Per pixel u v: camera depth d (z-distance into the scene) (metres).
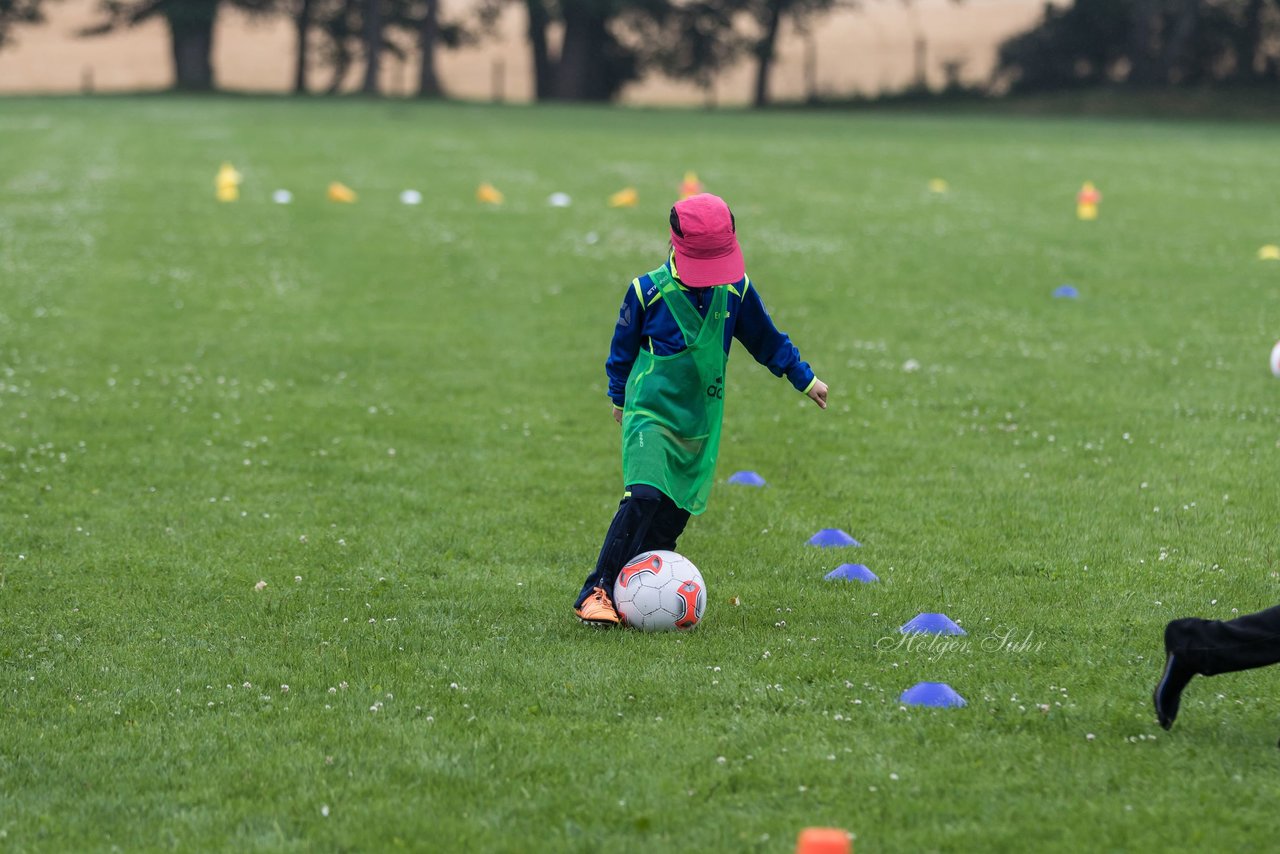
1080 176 84.19
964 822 12.56
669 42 197.75
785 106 190.50
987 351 38.44
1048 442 28.94
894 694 15.74
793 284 48.38
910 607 19.06
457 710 15.28
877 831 12.41
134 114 124.62
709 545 22.19
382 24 195.12
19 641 17.72
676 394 17.69
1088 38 183.62
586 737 14.55
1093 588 19.91
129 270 48.91
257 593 19.77
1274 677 16.17
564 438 29.39
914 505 24.45
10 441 28.48
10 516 23.56
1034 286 48.50
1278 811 12.72
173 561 21.23
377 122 120.31
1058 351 38.38
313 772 13.71
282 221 60.44
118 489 25.38
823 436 29.59
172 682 16.28
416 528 23.05
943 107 177.62
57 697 15.80
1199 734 14.52
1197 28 179.88
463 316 42.78
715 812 12.80
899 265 52.25
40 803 13.09
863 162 91.44
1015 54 188.88
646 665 16.66
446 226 60.09
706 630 18.08
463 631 18.12
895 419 31.03
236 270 49.53
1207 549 21.75
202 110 133.50
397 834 12.41
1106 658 17.00
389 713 15.24
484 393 33.44
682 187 73.56
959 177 83.12
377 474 26.58
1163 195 74.19
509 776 13.60
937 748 14.21
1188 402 32.31
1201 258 54.19
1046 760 13.86
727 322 17.52
